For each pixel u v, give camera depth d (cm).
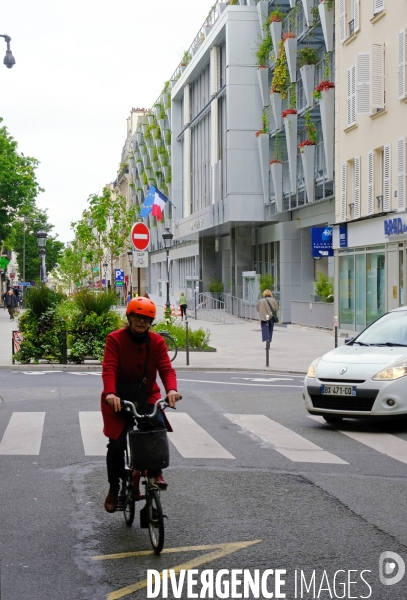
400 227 2734
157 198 4616
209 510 744
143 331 657
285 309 4384
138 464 616
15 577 564
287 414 1339
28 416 1322
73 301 2366
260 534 665
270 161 4325
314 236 3475
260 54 4366
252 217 4556
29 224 11181
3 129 6081
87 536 664
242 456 996
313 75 3734
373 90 2853
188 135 6003
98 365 2256
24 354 2305
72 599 521
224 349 2800
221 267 6159
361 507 753
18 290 9925
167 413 1342
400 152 2709
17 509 752
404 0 2684
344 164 3225
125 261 11131
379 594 534
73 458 985
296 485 844
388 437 1130
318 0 3681
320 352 2639
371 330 1338
